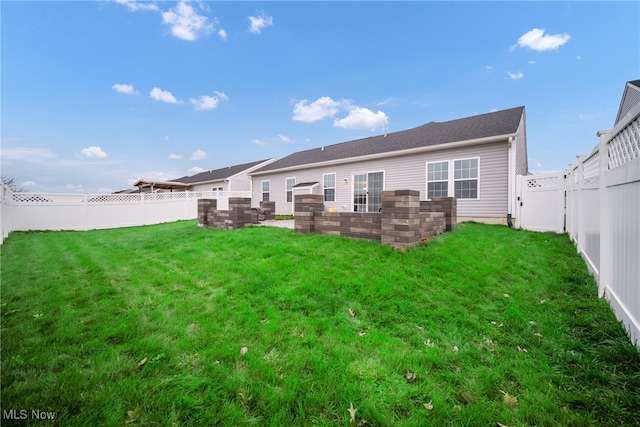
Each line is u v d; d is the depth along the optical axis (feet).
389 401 5.53
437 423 5.03
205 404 5.41
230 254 16.10
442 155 32.65
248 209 27.17
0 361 6.51
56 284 12.13
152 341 7.54
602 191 10.52
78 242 23.95
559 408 5.40
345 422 5.04
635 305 7.57
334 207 44.62
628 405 5.44
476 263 13.89
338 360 6.82
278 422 5.01
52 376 6.03
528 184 24.72
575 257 15.16
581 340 7.86
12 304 9.98
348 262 13.75
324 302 10.02
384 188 38.29
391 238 16.01
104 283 12.33
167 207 48.08
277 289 11.03
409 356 7.04
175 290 11.44
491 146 29.07
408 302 10.01
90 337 7.73
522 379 6.23
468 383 6.13
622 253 8.64
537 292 11.12
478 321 8.98
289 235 20.01
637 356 6.91
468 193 30.68
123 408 5.22
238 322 8.73
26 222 35.53
